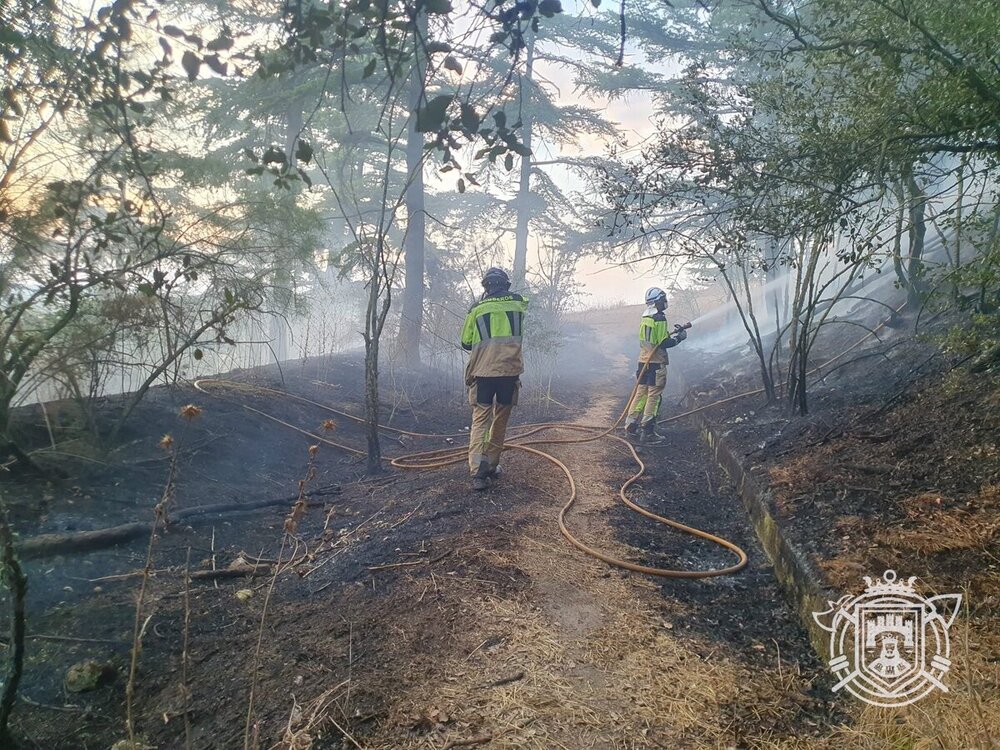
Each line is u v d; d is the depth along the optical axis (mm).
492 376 5637
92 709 3025
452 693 2826
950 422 4887
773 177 4645
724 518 5449
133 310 5246
